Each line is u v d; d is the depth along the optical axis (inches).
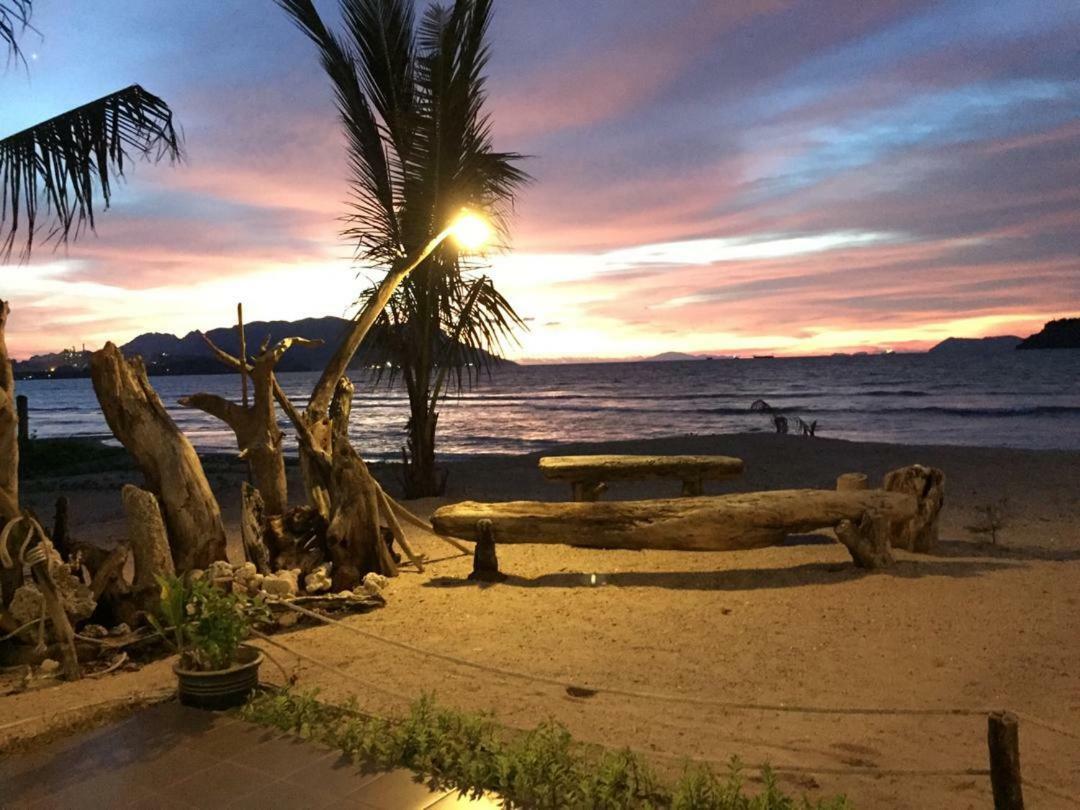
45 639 201.5
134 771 139.5
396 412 2017.7
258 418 284.4
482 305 464.8
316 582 257.8
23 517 198.7
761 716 163.2
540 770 131.9
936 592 245.8
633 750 146.5
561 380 4626.0
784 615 230.1
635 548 269.9
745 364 7682.1
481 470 617.0
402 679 185.9
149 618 181.3
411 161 429.4
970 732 154.9
